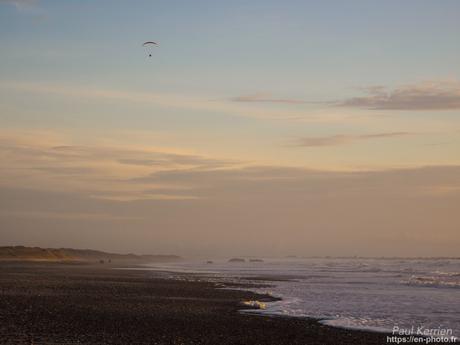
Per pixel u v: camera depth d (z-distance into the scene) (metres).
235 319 32.22
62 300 40.31
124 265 165.50
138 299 43.16
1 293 44.81
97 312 33.50
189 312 35.34
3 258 171.12
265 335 26.44
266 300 45.53
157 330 27.09
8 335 23.86
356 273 113.06
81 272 95.12
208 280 77.25
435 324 31.56
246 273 108.69
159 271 112.19
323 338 26.00
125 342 23.39
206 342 24.20
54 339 23.34
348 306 41.09
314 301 45.12
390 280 81.62
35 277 72.94
